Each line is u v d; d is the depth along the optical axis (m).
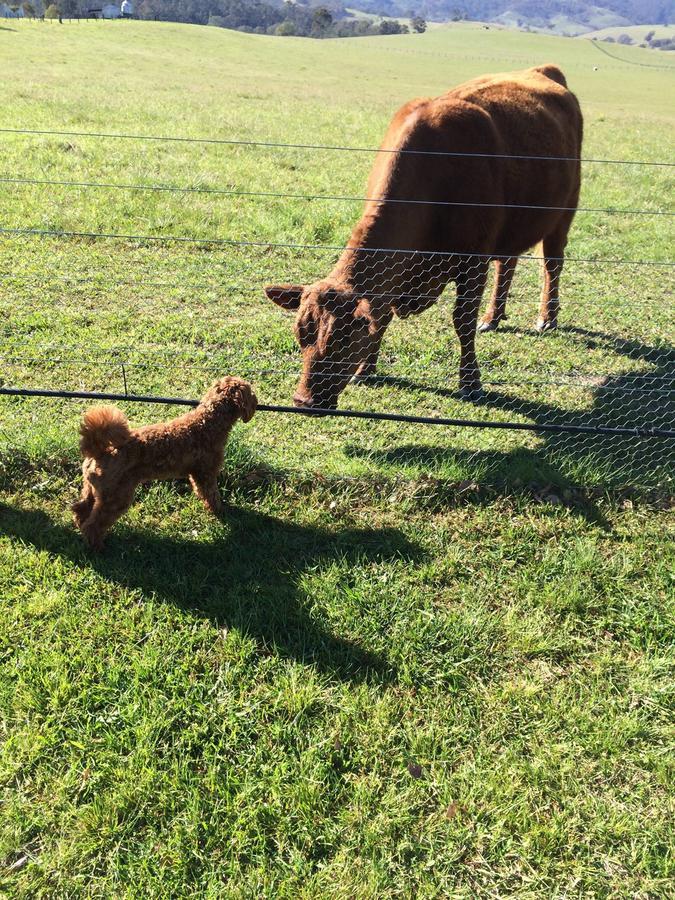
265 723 1.66
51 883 1.38
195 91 11.15
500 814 1.52
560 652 1.87
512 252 3.11
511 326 3.50
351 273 2.41
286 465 2.36
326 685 1.75
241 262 3.94
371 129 8.29
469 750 1.63
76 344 3.01
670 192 6.28
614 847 1.48
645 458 2.58
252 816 1.47
